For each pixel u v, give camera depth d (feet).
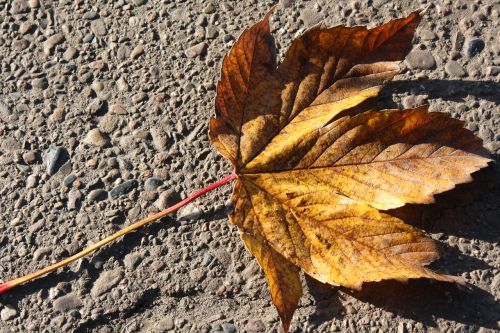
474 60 1.30
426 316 1.17
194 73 1.33
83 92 1.34
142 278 1.22
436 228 1.21
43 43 1.37
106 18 1.38
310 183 1.17
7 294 1.22
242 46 1.16
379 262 1.12
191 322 1.20
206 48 1.35
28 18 1.39
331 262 1.13
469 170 1.14
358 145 1.16
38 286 1.22
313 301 1.19
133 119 1.31
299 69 1.19
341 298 1.19
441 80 1.29
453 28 1.33
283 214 1.16
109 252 1.24
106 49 1.36
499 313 1.16
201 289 1.22
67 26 1.38
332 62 1.19
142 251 1.24
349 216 1.14
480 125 1.26
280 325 1.19
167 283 1.22
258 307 1.20
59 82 1.34
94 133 1.31
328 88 1.19
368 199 1.15
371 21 1.34
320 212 1.15
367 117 1.15
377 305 1.18
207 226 1.24
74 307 1.21
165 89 1.33
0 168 1.29
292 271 1.15
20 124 1.32
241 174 1.18
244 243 1.18
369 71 1.19
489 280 1.18
